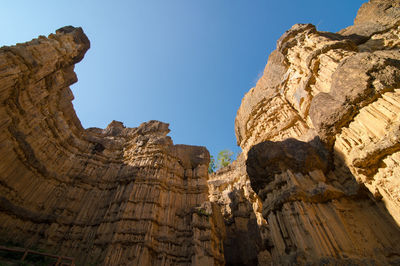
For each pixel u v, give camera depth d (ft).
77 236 95.09
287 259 48.01
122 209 100.53
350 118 47.83
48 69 91.04
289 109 88.22
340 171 53.88
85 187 114.52
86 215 104.68
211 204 109.60
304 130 74.69
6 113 75.46
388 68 43.01
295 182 56.34
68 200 105.29
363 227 46.44
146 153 130.41
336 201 51.21
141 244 88.02
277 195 58.70
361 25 85.71
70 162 117.39
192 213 103.91
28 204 88.38
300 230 48.62
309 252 44.78
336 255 42.93
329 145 55.21
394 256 40.22
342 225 47.11
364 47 75.41
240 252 107.96
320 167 57.72
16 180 82.69
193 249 88.99
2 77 68.28
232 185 145.59
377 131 41.81
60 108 113.19
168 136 148.36
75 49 105.60
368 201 48.60
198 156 144.05
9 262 55.52
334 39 77.00
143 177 115.85
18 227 81.61
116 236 89.30
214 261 87.76
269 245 81.05
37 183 94.17
